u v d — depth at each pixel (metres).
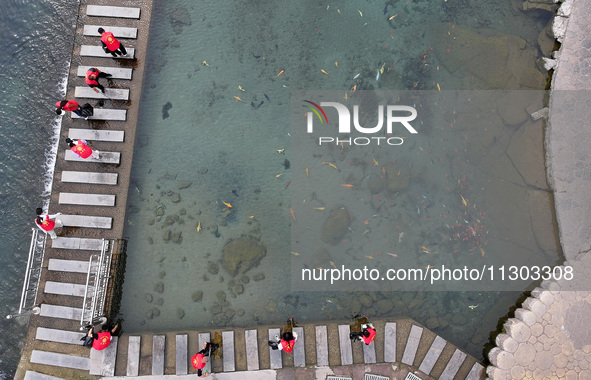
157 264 11.30
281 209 11.49
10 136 11.91
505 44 11.66
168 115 11.94
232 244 11.16
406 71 12.03
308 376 10.15
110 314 10.79
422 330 10.36
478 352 10.62
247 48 12.26
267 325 10.77
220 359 10.22
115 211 10.98
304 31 12.30
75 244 10.73
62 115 11.52
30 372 10.25
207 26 12.34
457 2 12.27
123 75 11.34
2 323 11.09
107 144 11.16
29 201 11.63
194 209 11.52
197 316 11.02
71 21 12.27
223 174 11.70
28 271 10.21
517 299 10.80
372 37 12.27
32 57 12.20
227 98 12.02
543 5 11.62
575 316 9.99
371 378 10.12
